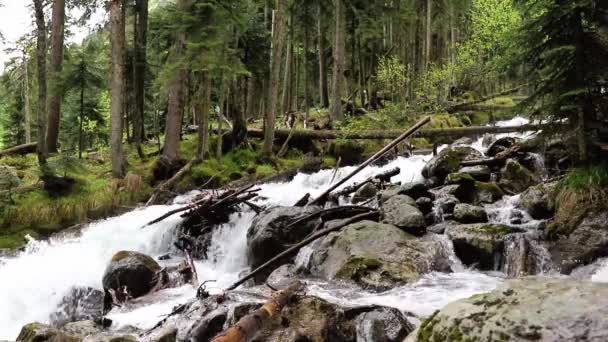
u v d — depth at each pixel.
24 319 9.45
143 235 12.71
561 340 2.13
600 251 7.41
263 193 15.08
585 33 8.12
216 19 16.27
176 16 16.61
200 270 11.06
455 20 36.16
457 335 2.46
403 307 6.33
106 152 23.30
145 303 8.30
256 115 37.22
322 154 20.66
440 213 10.04
